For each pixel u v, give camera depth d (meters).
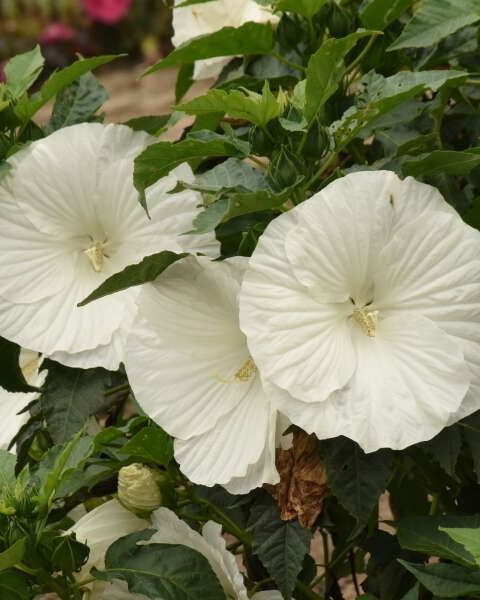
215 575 1.39
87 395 1.49
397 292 1.34
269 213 1.48
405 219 1.33
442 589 1.33
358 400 1.31
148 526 1.48
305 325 1.32
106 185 1.48
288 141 1.40
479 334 1.32
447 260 1.32
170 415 1.39
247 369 1.39
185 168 1.48
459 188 1.56
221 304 1.39
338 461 1.36
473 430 1.38
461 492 1.54
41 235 1.50
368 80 1.42
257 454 1.36
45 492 1.38
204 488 1.54
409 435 1.30
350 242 1.32
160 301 1.39
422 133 1.54
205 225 1.36
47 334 1.47
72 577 1.41
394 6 1.52
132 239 1.49
